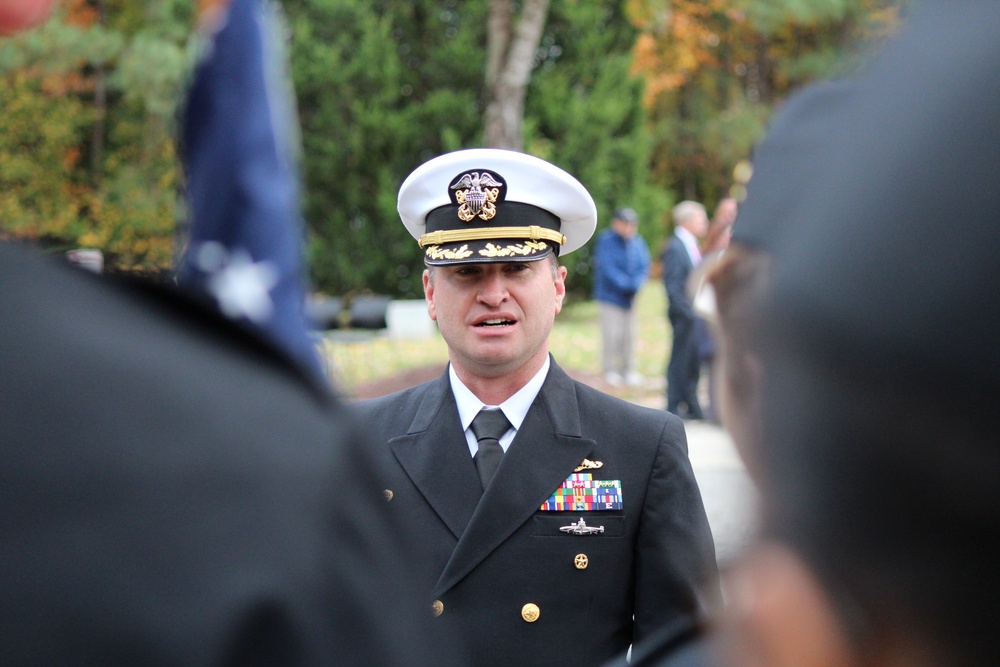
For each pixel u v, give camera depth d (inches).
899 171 23.0
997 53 22.5
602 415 114.3
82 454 28.0
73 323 29.9
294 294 35.4
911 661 25.7
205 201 35.1
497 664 104.6
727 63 1055.0
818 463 24.6
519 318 112.7
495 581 106.6
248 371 31.8
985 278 22.3
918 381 22.9
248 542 28.6
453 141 839.7
